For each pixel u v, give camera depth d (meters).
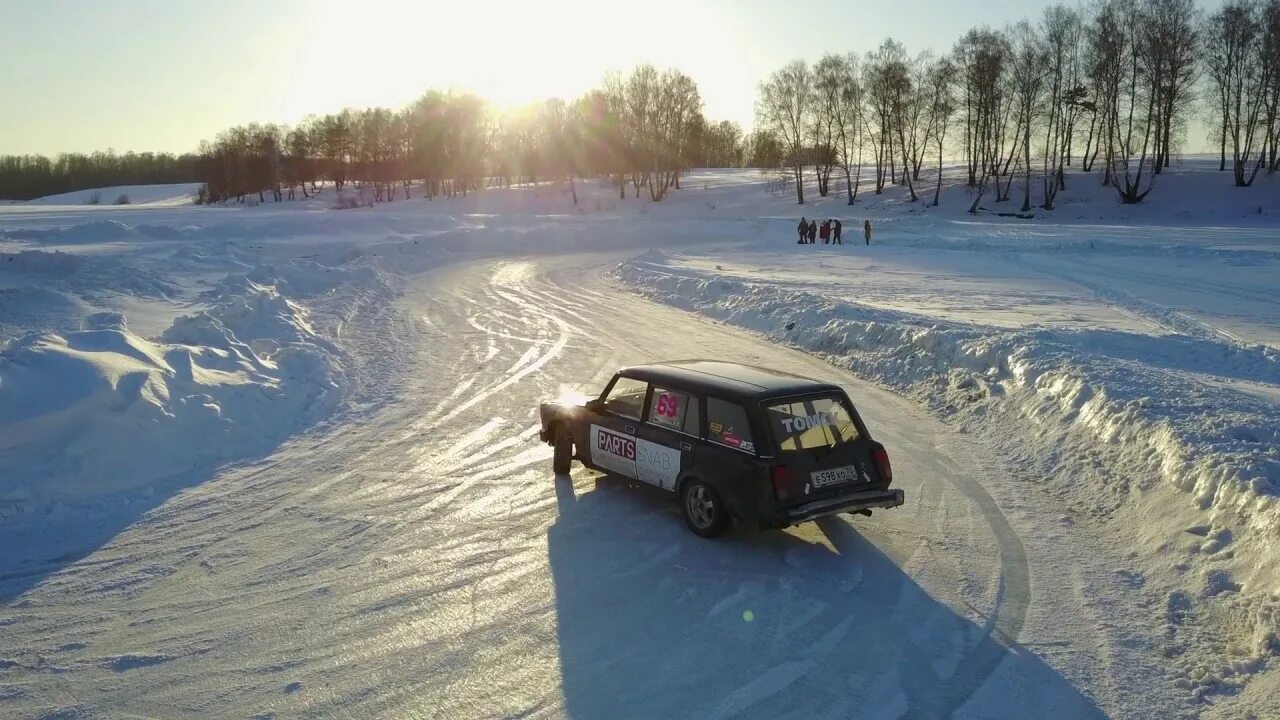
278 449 10.45
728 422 7.50
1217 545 6.67
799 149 84.31
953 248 41.44
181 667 5.58
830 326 17.30
